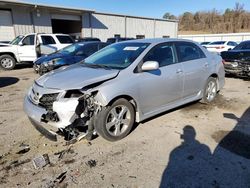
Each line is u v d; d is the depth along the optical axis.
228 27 70.88
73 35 23.58
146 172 2.96
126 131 3.80
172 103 4.57
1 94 6.83
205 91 5.38
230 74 8.83
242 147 3.53
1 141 3.78
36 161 3.17
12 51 12.21
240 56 8.25
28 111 3.55
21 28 18.19
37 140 3.81
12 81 8.93
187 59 4.82
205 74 5.20
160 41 4.47
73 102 3.19
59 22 24.53
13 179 2.84
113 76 3.59
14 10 17.59
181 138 3.84
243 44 9.72
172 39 4.74
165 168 3.04
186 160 3.21
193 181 2.78
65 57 8.31
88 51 8.81
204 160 3.20
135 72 3.83
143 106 3.97
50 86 3.45
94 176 2.89
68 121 3.20
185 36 36.78
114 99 3.54
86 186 2.71
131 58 4.01
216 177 2.84
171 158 3.26
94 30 23.53
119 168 3.04
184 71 4.61
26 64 13.66
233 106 5.43
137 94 3.79
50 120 3.32
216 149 3.48
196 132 4.05
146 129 4.16
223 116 4.79
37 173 2.95
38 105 3.48
